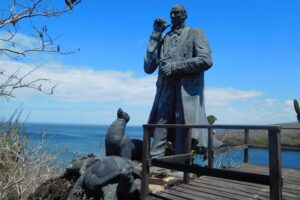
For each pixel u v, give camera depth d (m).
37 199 6.66
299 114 8.29
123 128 7.67
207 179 6.61
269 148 3.75
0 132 7.09
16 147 6.73
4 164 6.58
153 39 9.45
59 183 7.06
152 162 5.36
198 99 8.61
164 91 9.05
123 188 6.14
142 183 5.39
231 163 9.03
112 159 6.46
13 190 6.71
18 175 6.81
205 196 5.31
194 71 8.48
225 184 6.14
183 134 8.34
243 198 5.20
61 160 8.05
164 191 5.64
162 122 8.95
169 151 8.77
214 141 8.45
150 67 9.41
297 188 5.97
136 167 7.61
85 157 8.15
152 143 8.97
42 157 7.18
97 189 6.30
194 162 7.95
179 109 8.65
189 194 5.43
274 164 3.69
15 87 5.30
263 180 3.79
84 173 6.84
